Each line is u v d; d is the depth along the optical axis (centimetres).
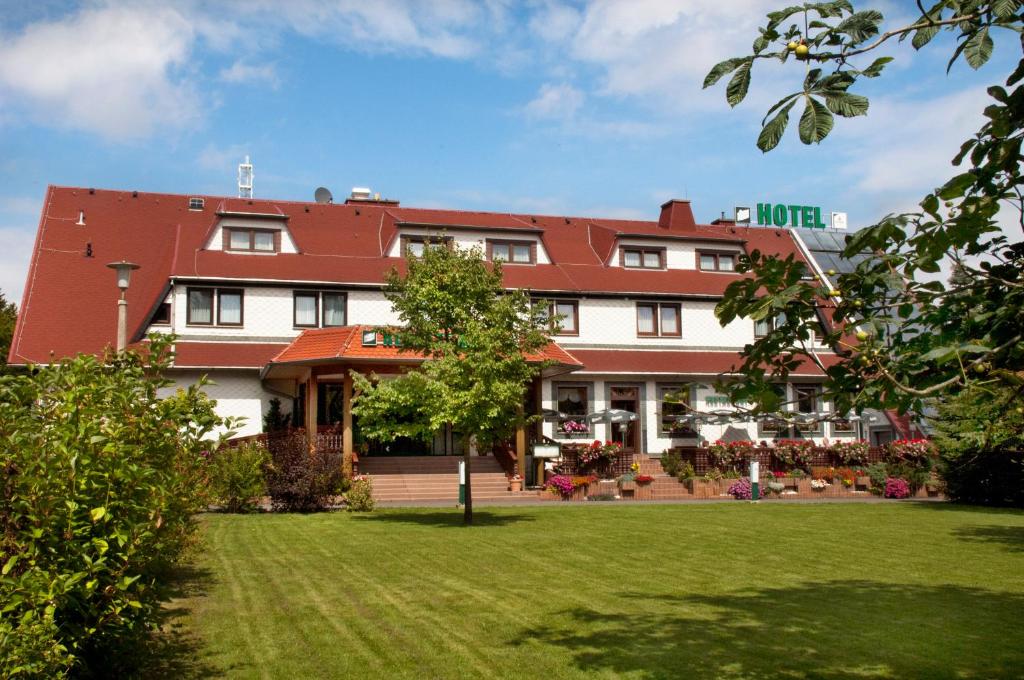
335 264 3766
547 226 4469
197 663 910
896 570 1552
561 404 3878
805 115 511
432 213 4300
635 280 4153
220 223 3716
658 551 1777
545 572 1499
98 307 3581
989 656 955
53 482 658
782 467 3703
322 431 3244
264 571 1494
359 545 1848
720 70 546
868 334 641
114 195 4028
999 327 603
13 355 3325
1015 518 2586
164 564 964
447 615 1144
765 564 1611
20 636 582
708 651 967
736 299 680
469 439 2333
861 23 523
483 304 2384
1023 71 564
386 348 3059
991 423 761
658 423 3966
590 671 889
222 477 2542
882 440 4425
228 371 3494
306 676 868
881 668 907
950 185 576
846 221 5300
